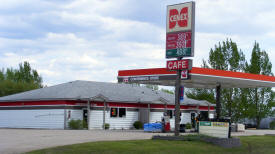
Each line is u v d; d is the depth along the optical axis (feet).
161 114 151.23
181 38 78.33
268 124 210.18
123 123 137.39
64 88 135.85
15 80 242.78
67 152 59.00
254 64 197.26
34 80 244.83
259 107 196.85
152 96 154.20
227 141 77.71
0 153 56.49
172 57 79.56
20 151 58.70
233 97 195.93
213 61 199.11
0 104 138.00
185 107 163.43
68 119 120.88
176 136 78.02
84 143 67.41
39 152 57.77
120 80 121.70
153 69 112.16
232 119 198.39
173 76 106.73
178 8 79.15
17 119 131.85
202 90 203.62
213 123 81.41
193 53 77.00
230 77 112.16
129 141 72.84
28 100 128.26
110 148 63.67
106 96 133.49
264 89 195.72
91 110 126.93
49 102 124.16
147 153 62.90
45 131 101.65
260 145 86.84
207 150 71.05
